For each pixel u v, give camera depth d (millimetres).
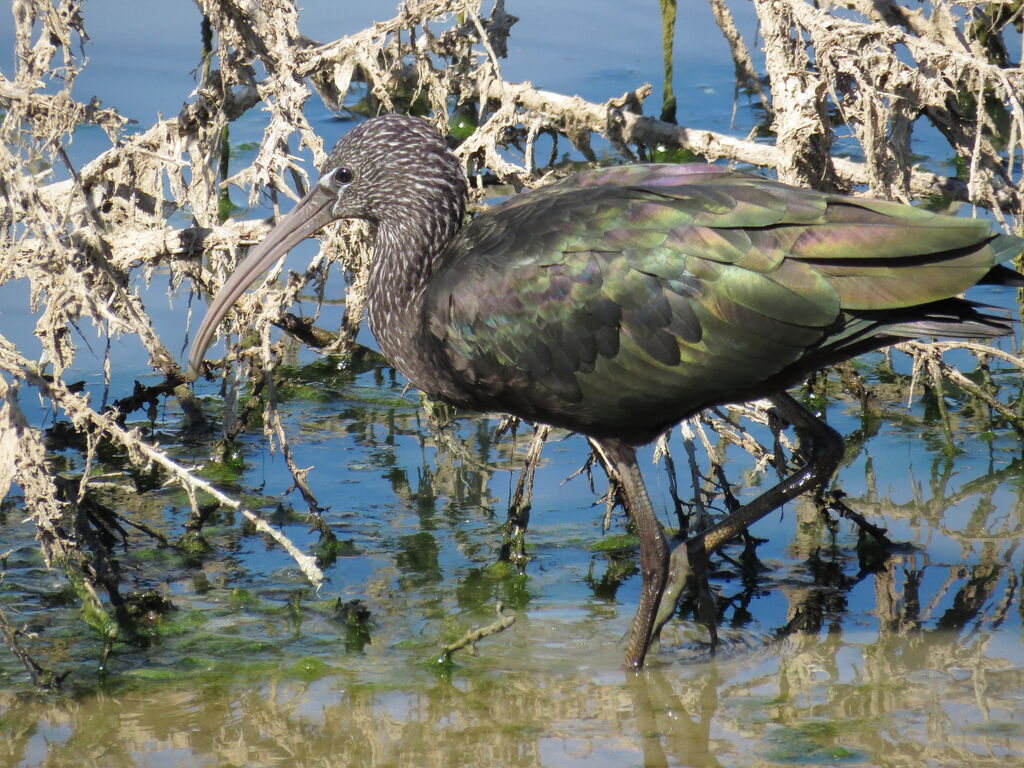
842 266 9477
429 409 13680
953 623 10789
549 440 14031
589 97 19500
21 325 15023
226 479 13133
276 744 9289
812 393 14703
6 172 10914
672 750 9180
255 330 14258
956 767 8875
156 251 12094
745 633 10789
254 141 18844
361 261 13023
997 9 15820
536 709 9727
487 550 12023
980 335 9703
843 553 11977
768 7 12555
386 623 10891
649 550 10328
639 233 9750
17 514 12508
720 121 18953
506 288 10031
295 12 12844
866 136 12320
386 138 10906
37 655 10367
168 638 10633
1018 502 12609
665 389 9969
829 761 8977
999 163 14180
